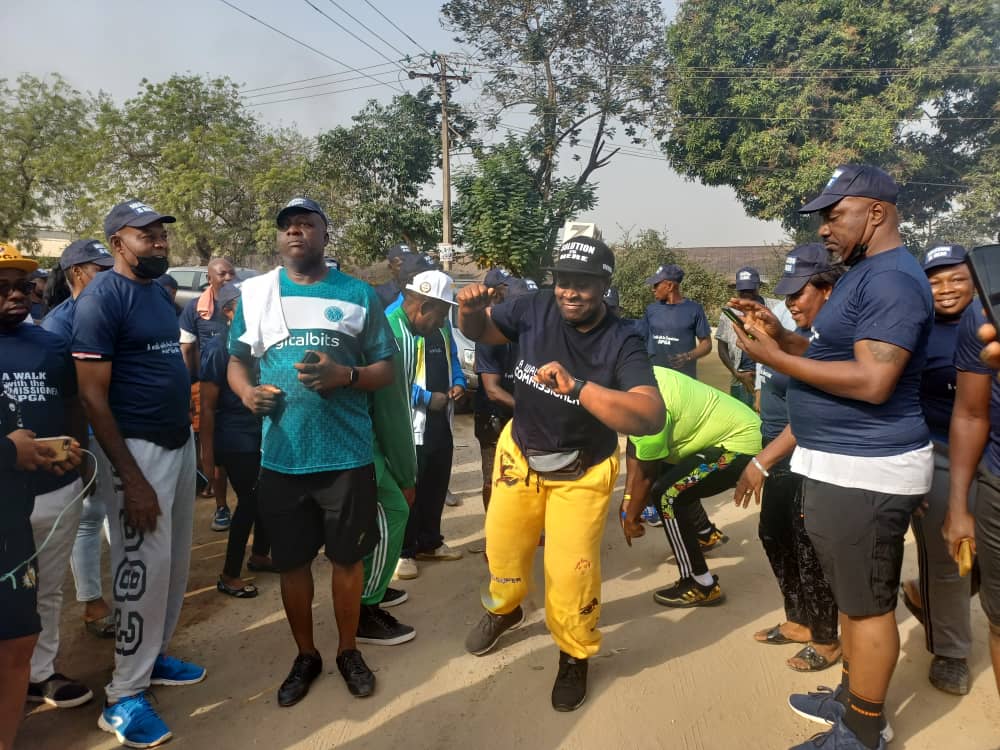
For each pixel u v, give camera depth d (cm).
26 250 3344
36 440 228
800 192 1953
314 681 328
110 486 305
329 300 305
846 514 249
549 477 302
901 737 288
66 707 306
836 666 340
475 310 300
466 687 327
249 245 2875
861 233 248
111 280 289
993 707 308
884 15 1947
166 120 2844
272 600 414
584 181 2725
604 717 304
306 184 2658
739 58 2114
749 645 362
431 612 399
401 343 420
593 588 306
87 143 2933
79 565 366
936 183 2083
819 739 274
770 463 328
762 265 3186
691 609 402
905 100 1928
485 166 2023
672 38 2150
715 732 294
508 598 336
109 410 281
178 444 308
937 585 313
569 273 272
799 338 282
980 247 234
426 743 288
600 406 253
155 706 310
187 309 564
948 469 303
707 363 1581
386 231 2469
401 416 347
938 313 311
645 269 2045
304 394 299
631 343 289
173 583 326
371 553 346
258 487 316
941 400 311
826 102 2011
